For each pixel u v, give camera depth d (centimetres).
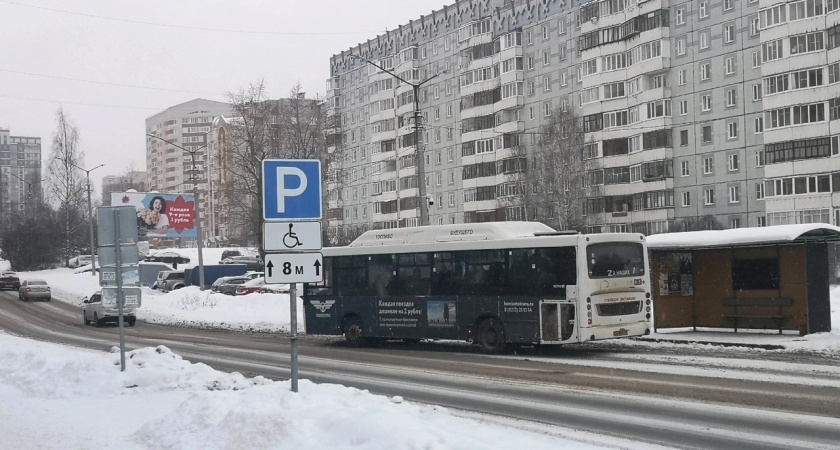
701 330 2473
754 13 6119
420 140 3089
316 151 6081
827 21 5569
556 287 2041
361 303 2481
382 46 10125
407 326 2364
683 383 1462
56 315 4866
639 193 6906
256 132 5869
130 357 1689
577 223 6706
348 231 9256
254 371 1902
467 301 2220
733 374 1567
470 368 1839
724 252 2375
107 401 1326
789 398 1259
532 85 8056
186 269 6975
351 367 1941
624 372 1667
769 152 5891
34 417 1186
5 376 1686
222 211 8100
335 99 10869
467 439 837
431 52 9281
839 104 5500
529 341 2083
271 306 4144
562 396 1378
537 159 7312
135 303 1603
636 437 1013
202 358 2256
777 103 5816
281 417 916
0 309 5262
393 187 9756
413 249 2362
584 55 7388
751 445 947
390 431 840
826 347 1950
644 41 6831
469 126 8675
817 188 5609
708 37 6456
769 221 5872
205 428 961
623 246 2086
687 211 6638
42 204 10656
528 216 7050
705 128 6494
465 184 8594
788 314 2208
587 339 1984
